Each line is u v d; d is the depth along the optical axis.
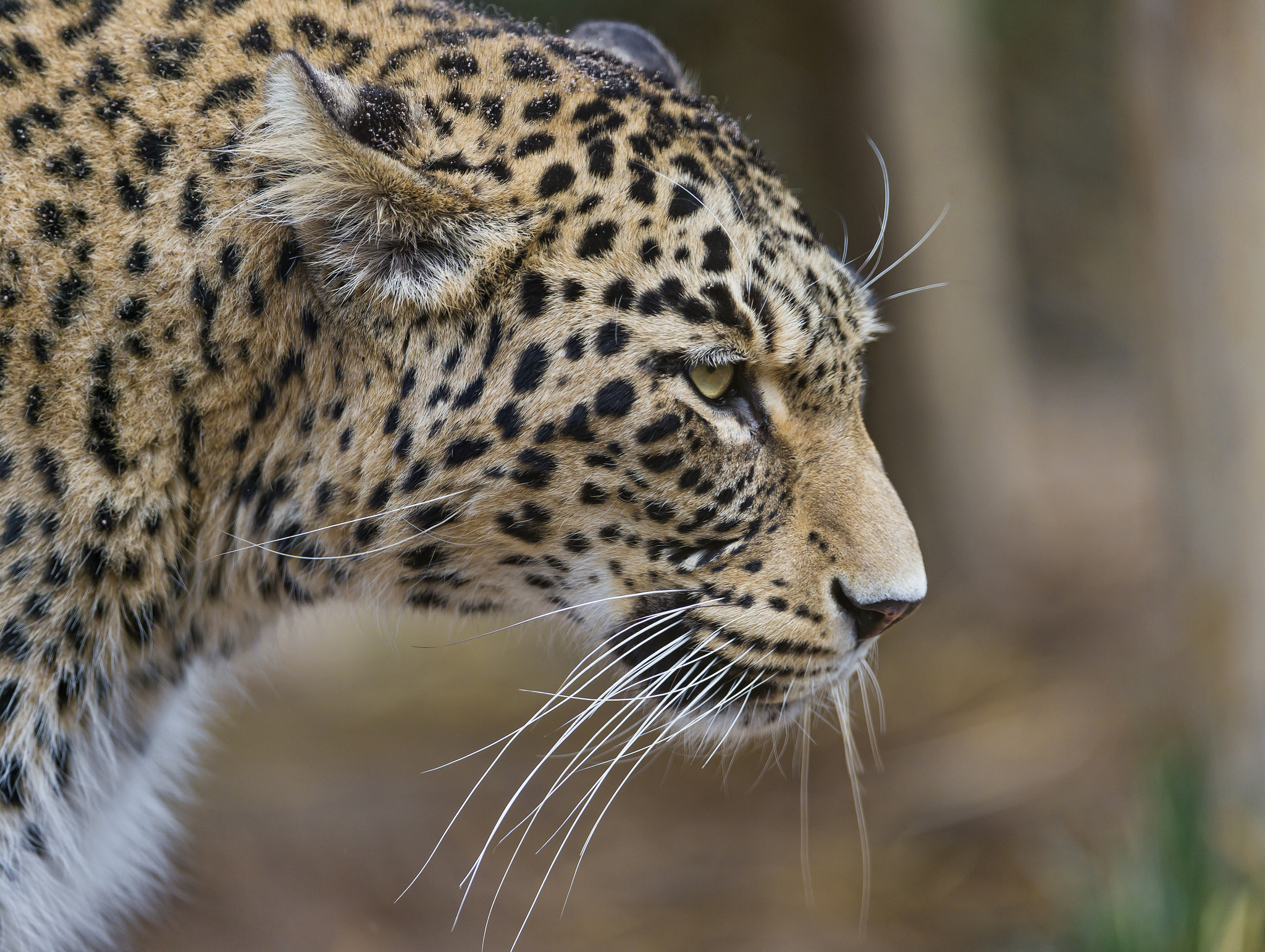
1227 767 9.56
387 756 14.43
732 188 5.33
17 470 4.80
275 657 7.00
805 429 5.53
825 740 13.68
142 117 5.07
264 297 5.12
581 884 11.63
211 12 5.40
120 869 6.39
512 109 5.21
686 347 5.06
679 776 13.46
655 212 5.08
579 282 5.05
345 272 5.06
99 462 4.96
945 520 16.02
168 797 6.96
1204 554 9.70
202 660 6.00
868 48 14.54
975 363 15.85
